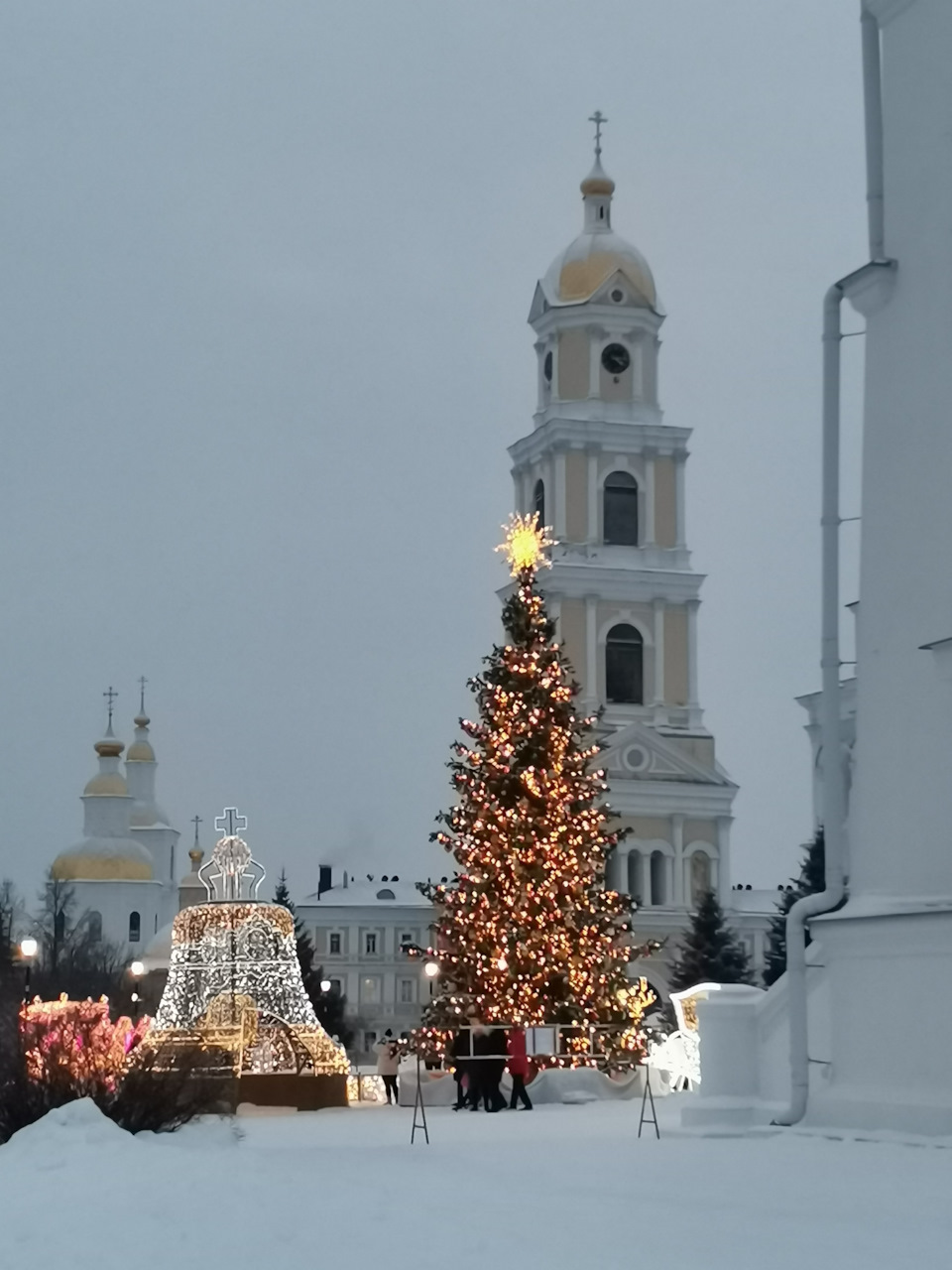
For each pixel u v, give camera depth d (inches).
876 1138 849.5
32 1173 698.8
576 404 4094.5
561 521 4020.7
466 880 1643.7
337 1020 3946.9
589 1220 536.7
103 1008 1131.3
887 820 929.5
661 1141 893.8
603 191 4249.5
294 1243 496.4
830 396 1003.3
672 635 4028.1
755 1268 442.6
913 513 936.9
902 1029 874.8
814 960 964.0
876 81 992.2
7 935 3031.5
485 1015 1588.3
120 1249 494.6
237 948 1551.4
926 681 916.0
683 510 4082.2
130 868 4933.6
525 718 1668.3
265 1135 1071.6
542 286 4165.8
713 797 3961.6
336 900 5561.0
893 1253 468.4
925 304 941.8
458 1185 649.6
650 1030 1656.0
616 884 3909.9
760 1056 984.3
